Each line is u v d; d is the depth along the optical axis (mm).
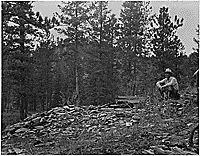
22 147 9906
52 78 37781
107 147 8516
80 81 35500
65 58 36188
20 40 23328
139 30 34750
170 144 8430
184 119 11398
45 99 40938
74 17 34156
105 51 33250
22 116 25453
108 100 30578
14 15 15961
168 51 22344
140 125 11508
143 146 8375
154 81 23406
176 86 15195
